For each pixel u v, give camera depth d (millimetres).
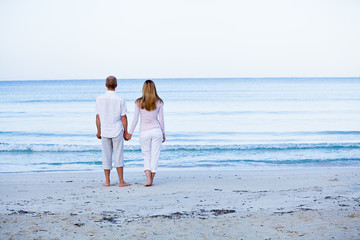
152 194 5777
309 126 21500
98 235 3602
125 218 4293
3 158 11883
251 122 23531
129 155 12219
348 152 12586
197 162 10977
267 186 6602
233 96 49844
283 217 4250
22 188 6523
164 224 4000
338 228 3750
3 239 3445
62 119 25531
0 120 25078
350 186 6492
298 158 11570
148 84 6188
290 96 48062
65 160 11539
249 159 11453
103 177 8125
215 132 19531
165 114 28375
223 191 6070
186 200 5344
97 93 60281
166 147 13242
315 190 6105
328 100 40906
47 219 4211
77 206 4941
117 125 6238
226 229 3791
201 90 68375
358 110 30078
